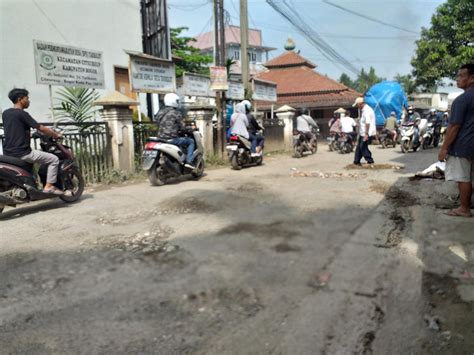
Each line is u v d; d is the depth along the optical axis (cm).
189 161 800
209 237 438
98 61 860
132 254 395
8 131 556
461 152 455
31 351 242
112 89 1266
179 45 2370
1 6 967
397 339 248
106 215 548
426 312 276
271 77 2964
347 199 600
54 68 774
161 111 787
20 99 565
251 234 445
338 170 929
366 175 830
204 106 1075
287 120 1525
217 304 292
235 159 962
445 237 411
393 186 689
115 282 333
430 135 1485
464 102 444
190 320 272
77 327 267
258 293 307
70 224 510
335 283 321
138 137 927
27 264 378
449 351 235
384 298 296
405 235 429
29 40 1030
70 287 327
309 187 707
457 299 291
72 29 1139
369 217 500
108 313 284
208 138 1102
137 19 1349
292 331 257
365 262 360
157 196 660
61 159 621
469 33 1898
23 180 554
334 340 248
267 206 568
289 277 333
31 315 284
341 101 2458
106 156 838
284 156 1317
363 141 968
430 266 346
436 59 2022
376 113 1892
